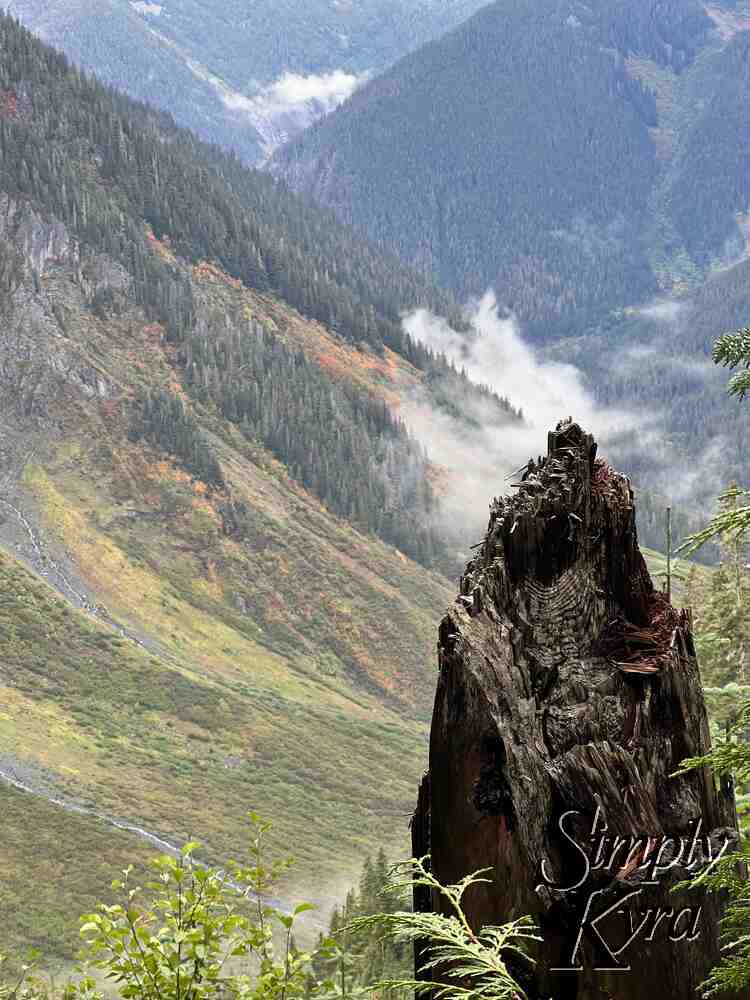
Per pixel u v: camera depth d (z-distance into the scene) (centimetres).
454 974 273
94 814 12975
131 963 432
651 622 326
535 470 339
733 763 296
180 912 442
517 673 311
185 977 427
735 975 281
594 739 305
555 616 321
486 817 303
